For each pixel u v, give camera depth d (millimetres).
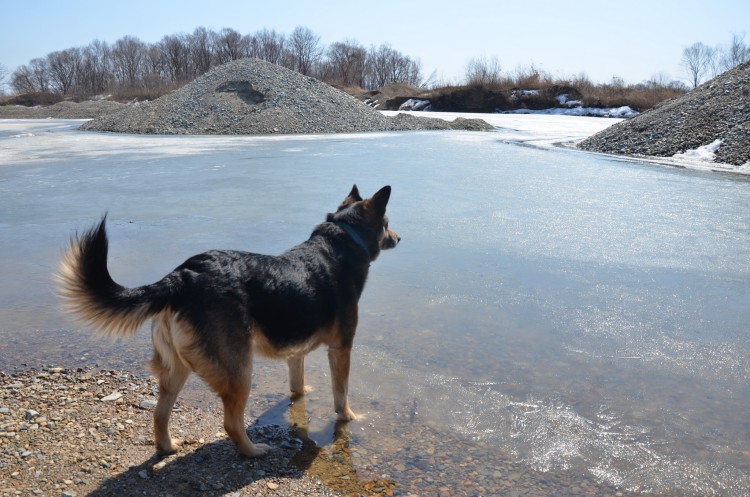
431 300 6758
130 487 3428
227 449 3928
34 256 8461
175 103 34875
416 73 121125
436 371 5082
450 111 73812
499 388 4785
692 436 4113
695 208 11703
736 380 4910
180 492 3414
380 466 3762
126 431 4070
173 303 3609
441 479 3619
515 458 3852
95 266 3436
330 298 4207
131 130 32531
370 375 5012
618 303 6641
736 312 6359
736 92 21422
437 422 4297
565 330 5922
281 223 10305
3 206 11984
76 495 3307
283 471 3693
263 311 3803
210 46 116625
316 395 4746
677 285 7219
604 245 8992
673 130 21453
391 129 35250
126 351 5465
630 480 3623
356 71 118000
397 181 14891
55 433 3965
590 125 44062
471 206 11867
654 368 5121
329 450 3947
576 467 3756
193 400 4633
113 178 15609
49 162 19078
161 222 10453
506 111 71750
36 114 60406
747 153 17922
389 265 8070
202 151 22250
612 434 4129
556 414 4383
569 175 16031
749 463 3807
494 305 6605
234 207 11711
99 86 121812
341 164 18234
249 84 35562
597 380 4910
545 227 10133
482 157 20328
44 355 5316
